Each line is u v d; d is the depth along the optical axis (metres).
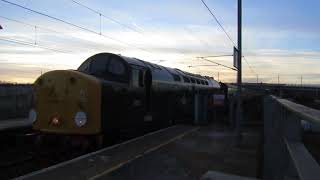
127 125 16.55
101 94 14.52
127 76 16.64
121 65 16.62
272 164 6.80
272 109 7.12
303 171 3.00
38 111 15.16
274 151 6.61
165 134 17.69
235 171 10.77
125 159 11.61
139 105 17.69
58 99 14.80
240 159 12.48
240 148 14.45
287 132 4.62
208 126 22.78
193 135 18.00
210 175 5.24
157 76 20.06
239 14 16.58
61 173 9.64
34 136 15.98
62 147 14.78
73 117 14.56
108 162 11.10
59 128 14.73
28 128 20.36
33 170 13.32
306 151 3.86
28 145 18.33
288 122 4.62
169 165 11.21
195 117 24.47
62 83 14.80
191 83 26.80
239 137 15.33
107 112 14.83
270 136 7.23
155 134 17.56
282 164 4.88
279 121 5.87
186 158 12.36
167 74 22.06
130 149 13.35
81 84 14.54
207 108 25.50
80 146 14.50
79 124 14.43
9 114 31.16
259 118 28.58
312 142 6.14
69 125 14.61
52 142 15.05
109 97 14.98
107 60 16.70
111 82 15.51
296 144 4.32
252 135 18.89
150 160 11.78
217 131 19.91
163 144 14.70
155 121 19.80
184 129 19.97
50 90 14.93
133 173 10.11
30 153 15.88
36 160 14.48
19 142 18.48
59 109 14.79
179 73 25.27
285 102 5.14
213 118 27.11
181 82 24.31
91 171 9.94
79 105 14.52
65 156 14.55
